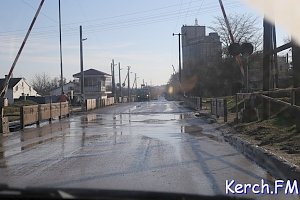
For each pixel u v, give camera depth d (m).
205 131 19.62
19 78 93.19
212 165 10.27
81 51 46.09
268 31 20.05
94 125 24.55
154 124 24.45
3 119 20.61
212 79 66.38
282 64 48.97
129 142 15.30
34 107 25.27
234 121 21.78
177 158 11.42
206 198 5.09
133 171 9.46
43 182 8.24
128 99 102.00
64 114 33.75
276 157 9.84
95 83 85.00
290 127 15.49
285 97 20.66
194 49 78.44
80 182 8.19
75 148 13.90
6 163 11.03
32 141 16.59
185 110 43.91
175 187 7.69
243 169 9.70
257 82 46.91
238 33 55.88
